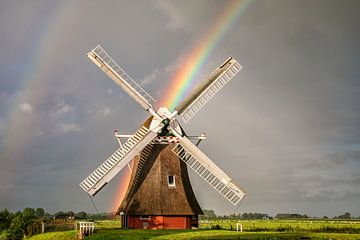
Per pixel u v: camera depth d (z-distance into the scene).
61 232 55.25
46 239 53.00
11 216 84.56
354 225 94.19
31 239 56.88
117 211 60.88
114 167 56.09
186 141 57.47
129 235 46.34
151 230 51.78
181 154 57.81
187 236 44.34
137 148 56.22
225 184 57.31
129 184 60.56
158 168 56.88
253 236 43.44
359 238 42.38
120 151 56.56
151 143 57.06
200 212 58.25
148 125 57.09
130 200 56.44
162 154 57.53
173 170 57.28
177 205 55.69
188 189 58.16
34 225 64.00
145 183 56.56
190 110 58.50
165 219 55.19
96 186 55.97
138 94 57.38
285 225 96.12
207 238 42.50
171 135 57.62
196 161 57.78
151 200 55.56
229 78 60.91
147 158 57.78
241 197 57.06
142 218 55.34
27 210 72.38
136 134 56.88
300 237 42.69
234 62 60.94
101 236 46.97
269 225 97.31
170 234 46.38
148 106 57.34
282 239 41.72
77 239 50.25
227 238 42.09
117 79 57.78
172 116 57.09
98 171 56.38
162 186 56.25
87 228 50.84
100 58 58.12
